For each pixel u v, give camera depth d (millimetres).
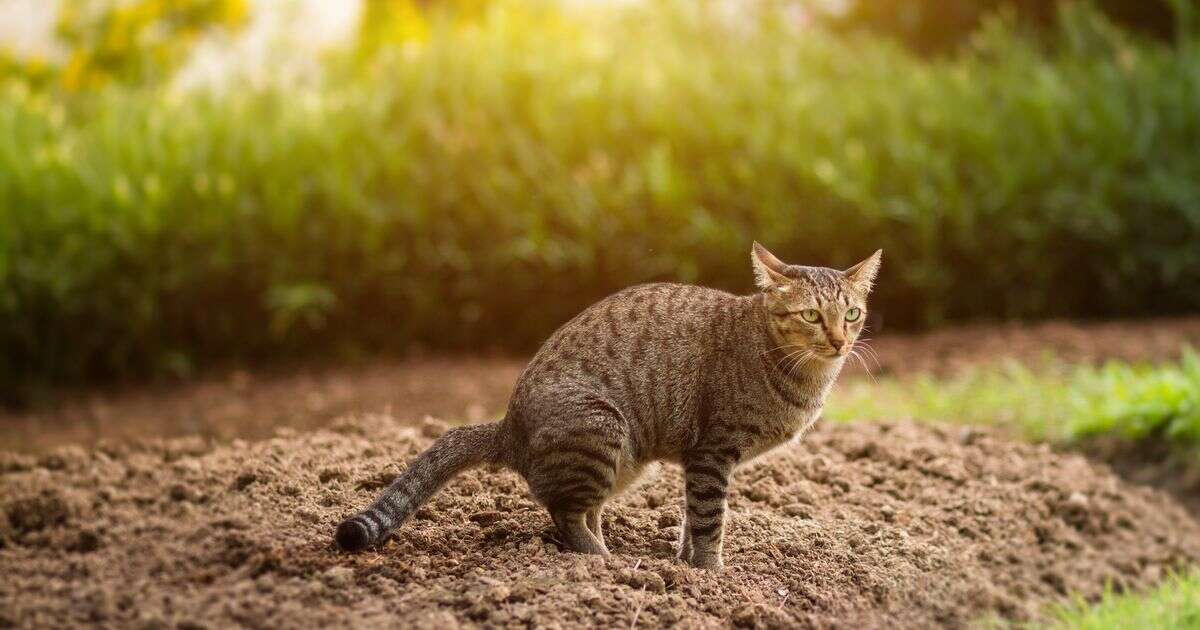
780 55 13805
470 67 12883
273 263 11508
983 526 6645
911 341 11445
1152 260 12109
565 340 5484
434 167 11992
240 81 13305
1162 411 8344
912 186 12016
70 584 4949
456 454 5316
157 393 10758
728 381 5469
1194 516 7766
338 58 14156
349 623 4629
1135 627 5883
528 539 5527
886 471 7141
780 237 11766
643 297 5672
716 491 5465
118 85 15094
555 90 12531
